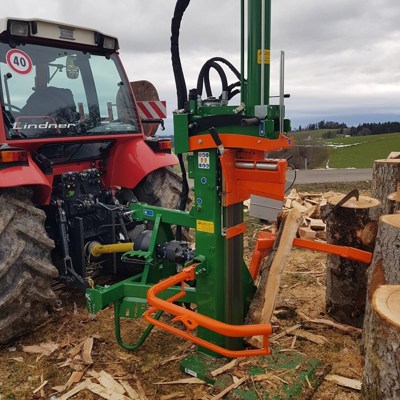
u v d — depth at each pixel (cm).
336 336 337
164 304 255
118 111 426
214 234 282
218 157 273
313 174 1352
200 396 269
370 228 339
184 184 324
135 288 311
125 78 436
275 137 255
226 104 282
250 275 321
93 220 397
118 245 367
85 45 399
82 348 325
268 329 239
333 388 276
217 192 277
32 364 308
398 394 204
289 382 269
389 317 202
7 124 345
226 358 296
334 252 317
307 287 432
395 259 279
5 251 306
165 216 321
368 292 302
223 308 293
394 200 400
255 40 253
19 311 317
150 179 440
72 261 376
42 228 328
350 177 1256
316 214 659
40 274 324
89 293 305
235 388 265
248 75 258
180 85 296
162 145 440
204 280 292
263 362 288
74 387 282
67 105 386
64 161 394
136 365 304
